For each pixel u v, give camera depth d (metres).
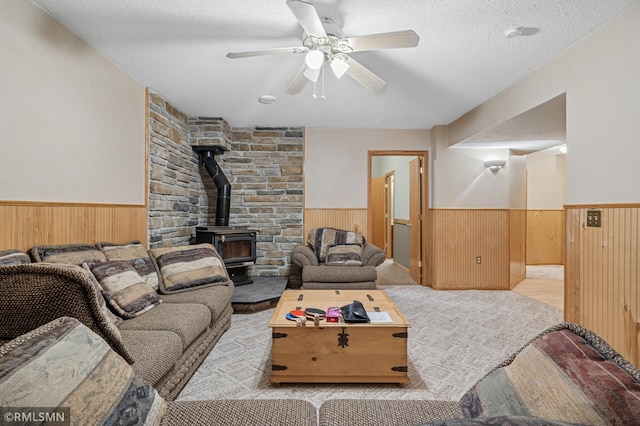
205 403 1.14
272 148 4.68
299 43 2.34
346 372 2.01
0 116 1.67
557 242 6.79
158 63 2.63
